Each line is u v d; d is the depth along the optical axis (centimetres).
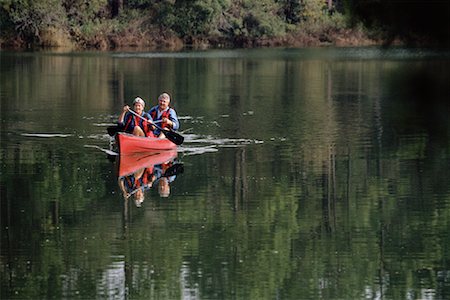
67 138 3678
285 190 2719
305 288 1919
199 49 12281
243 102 5162
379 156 3259
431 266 2038
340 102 5134
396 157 3238
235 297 1862
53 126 4041
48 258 2067
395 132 3866
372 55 10225
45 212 2452
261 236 2242
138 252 2111
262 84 6462
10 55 10319
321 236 2258
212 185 2783
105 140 3628
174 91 5888
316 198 2619
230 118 4356
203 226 2331
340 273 2000
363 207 2528
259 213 2455
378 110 4716
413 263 2058
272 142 3584
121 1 13125
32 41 12294
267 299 1869
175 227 2316
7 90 5872
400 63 8738
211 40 13400
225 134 3806
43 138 3678
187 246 2164
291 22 13962
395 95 5581
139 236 2230
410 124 4128
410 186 2766
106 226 2330
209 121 4244
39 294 1873
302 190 2714
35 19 12238
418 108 4809
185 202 2573
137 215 2419
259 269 2014
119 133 3234
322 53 10888
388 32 6084
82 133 3822
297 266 2034
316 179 2867
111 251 2128
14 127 3997
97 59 9581
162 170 3019
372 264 2055
